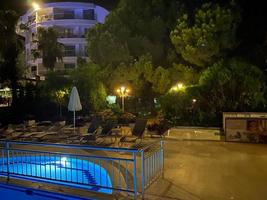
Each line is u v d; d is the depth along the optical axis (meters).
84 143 10.38
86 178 6.75
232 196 5.34
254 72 15.03
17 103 18.83
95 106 19.91
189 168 7.34
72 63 36.75
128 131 12.95
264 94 14.91
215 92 15.67
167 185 5.98
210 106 16.00
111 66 21.69
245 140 10.94
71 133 11.92
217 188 5.80
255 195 5.39
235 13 17.83
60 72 21.00
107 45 21.19
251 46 18.14
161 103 17.34
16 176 6.45
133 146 9.20
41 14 38.09
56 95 18.64
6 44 18.98
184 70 18.88
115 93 22.31
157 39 21.91
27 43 38.16
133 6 22.38
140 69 20.67
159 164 6.40
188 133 13.20
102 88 20.45
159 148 6.49
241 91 15.18
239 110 15.32
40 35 31.80
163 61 21.78
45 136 11.49
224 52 17.97
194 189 5.73
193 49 17.58
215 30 17.25
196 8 19.92
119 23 21.86
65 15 37.81
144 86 22.19
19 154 7.05
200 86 15.95
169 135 12.56
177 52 19.92
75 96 12.32
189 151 9.44
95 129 11.38
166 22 21.78
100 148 5.19
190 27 19.39
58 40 36.50
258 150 9.57
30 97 19.09
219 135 12.58
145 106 22.92
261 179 6.39
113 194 5.48
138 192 5.54
